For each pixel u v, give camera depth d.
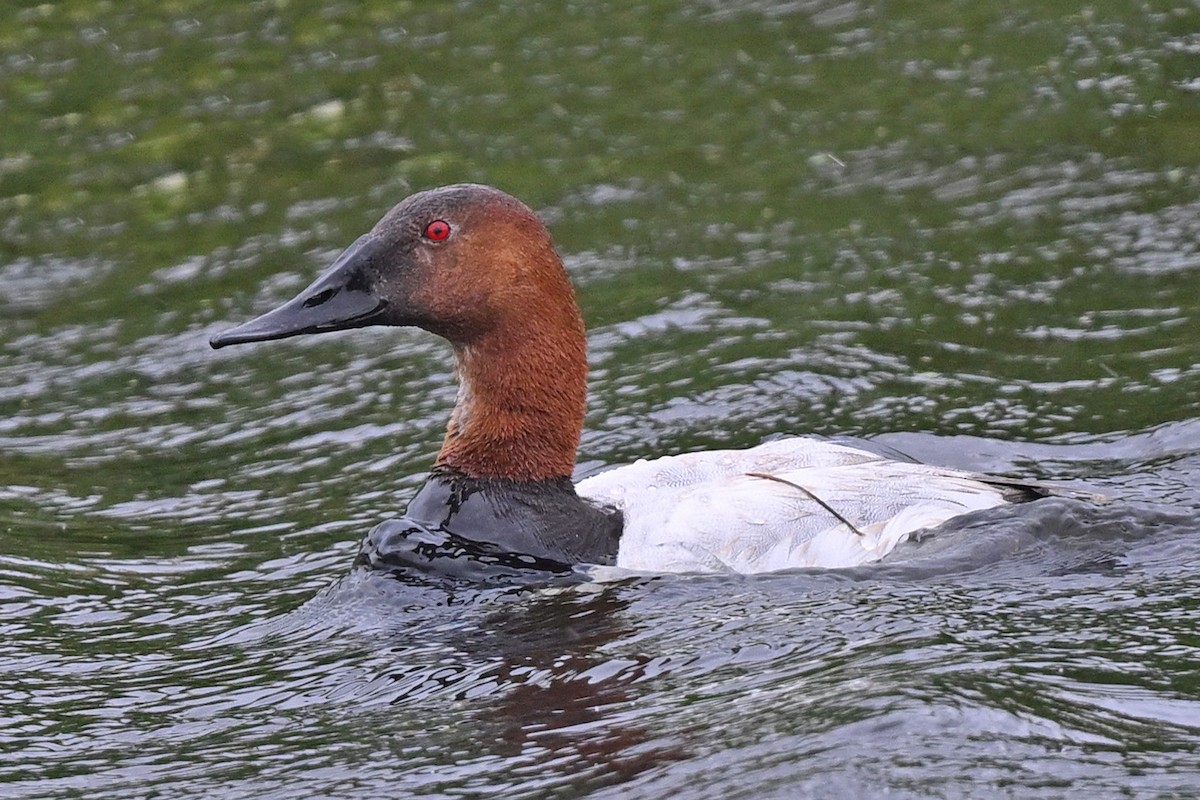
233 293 16.42
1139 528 9.86
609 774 7.36
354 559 10.82
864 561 9.62
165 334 15.81
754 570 9.71
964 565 9.44
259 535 11.94
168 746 8.47
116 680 9.49
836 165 18.11
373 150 18.97
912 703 7.53
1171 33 20.31
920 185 17.55
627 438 12.96
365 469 12.95
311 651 9.49
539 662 8.88
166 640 10.12
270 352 15.42
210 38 21.61
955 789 6.81
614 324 15.14
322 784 7.75
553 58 20.84
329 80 20.58
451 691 8.67
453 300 10.34
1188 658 8.10
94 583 11.22
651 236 16.91
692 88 19.97
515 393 10.46
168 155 19.17
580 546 10.10
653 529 10.04
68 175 18.94
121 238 17.73
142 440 13.88
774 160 18.34
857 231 16.69
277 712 8.77
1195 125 18.09
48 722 8.92
